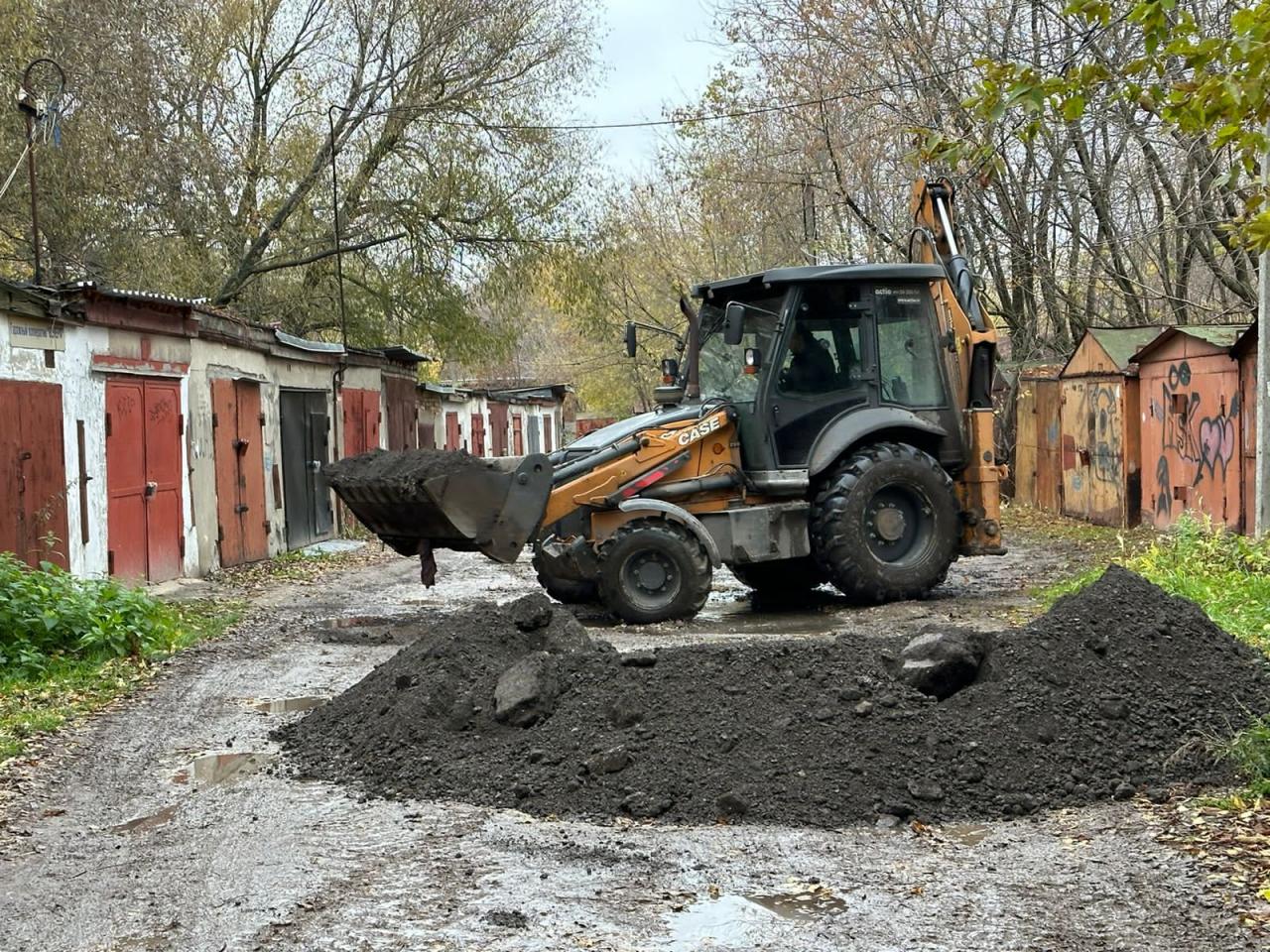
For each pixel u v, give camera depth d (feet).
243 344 56.70
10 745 23.18
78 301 40.93
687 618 37.47
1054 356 83.71
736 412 39.93
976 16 74.13
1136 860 16.57
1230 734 20.56
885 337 41.29
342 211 92.68
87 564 41.50
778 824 18.75
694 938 14.44
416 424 94.94
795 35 82.64
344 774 21.40
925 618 36.37
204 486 52.39
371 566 57.06
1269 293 41.81
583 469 37.86
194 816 19.39
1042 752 20.13
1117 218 77.97
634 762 20.26
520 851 17.56
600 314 95.96
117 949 14.47
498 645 24.03
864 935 14.43
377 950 14.21
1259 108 20.03
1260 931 14.08
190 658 32.17
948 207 45.39
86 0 73.10
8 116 68.03
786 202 98.37
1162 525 55.47
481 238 91.91
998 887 15.87
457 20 90.58
